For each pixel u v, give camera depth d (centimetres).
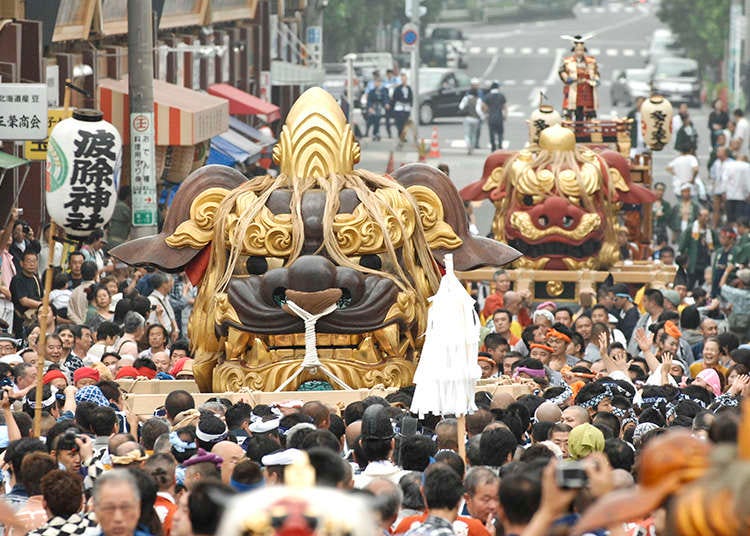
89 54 8331
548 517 1922
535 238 7719
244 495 1711
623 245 8300
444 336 3681
